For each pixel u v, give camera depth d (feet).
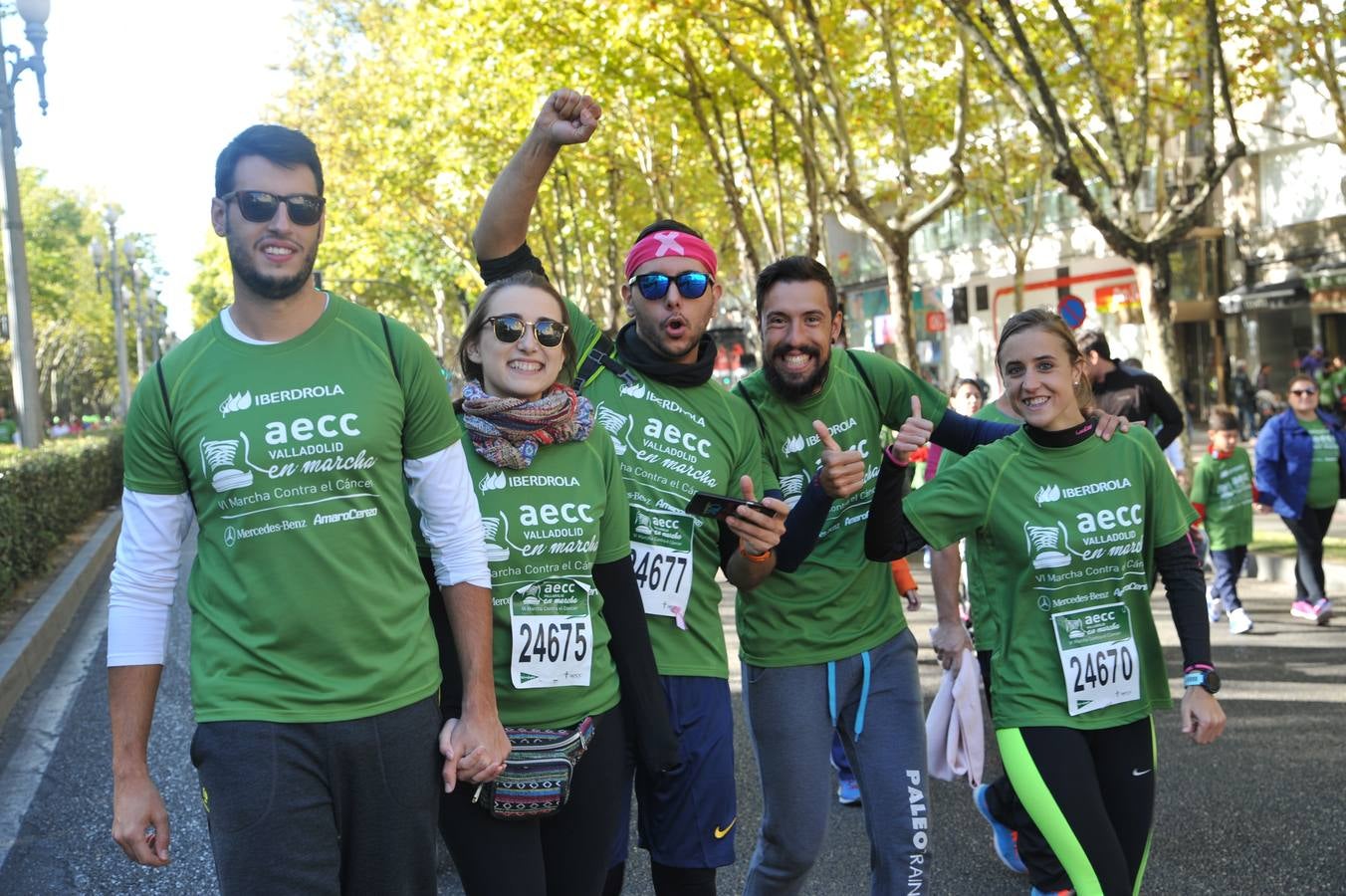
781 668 12.99
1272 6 56.54
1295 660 28.27
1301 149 100.73
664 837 12.11
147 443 9.12
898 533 12.59
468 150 92.22
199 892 16.35
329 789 8.97
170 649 33.12
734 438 12.78
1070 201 122.62
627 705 11.26
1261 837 16.83
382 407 9.25
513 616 10.64
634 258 12.58
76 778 21.59
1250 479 32.45
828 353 13.47
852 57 63.36
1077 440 12.55
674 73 66.44
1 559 35.68
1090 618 12.43
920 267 148.56
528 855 10.33
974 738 14.43
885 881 12.88
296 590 8.91
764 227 73.00
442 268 126.31
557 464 10.93
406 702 9.13
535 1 61.98
